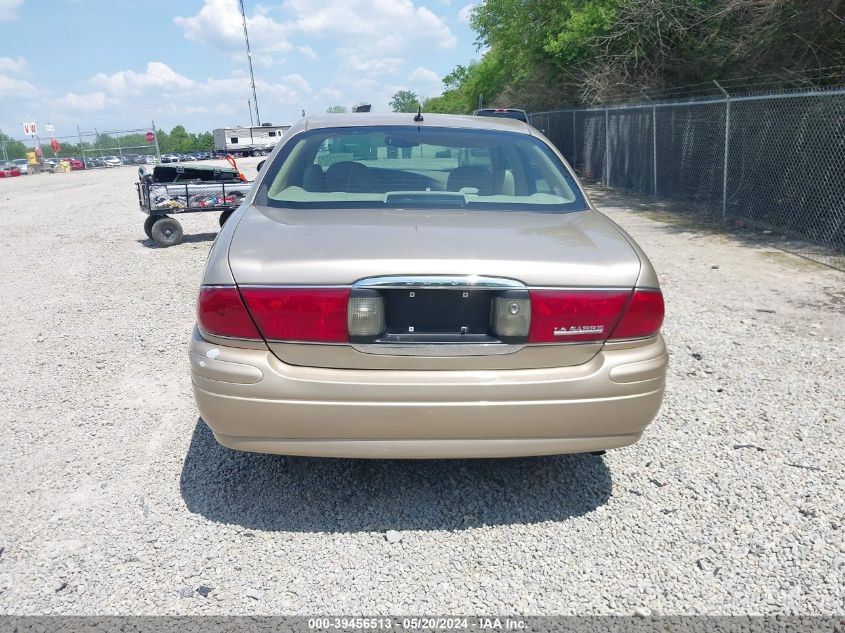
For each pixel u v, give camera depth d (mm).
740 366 4750
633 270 2701
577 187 3564
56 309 6656
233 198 10281
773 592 2531
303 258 2592
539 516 3014
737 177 11711
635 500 3129
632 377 2666
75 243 11062
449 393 2574
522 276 2580
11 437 3805
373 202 3254
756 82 12234
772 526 2918
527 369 2645
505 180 3469
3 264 9383
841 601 2482
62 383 4625
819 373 4609
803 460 3455
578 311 2611
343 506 3088
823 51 10812
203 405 2668
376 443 2641
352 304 2543
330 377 2580
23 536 2871
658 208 13156
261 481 3301
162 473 3387
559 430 2670
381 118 3893
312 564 2693
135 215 14922
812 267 7793
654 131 14258
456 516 3014
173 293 7176
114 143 55344
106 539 2850
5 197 23250
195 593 2527
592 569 2668
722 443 3643
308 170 3439
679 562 2705
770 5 10391
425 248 2646
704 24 14891
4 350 5383
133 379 4676
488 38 29172
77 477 3355
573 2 20422
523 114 17859
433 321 2613
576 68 20844
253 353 2604
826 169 9312
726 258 8391
